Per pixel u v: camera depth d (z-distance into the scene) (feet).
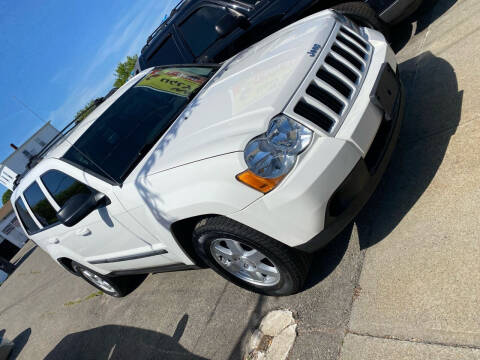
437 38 11.34
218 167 6.47
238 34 14.46
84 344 13.01
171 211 7.43
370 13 11.57
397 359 5.47
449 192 6.97
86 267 12.58
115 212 8.66
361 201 6.75
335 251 7.94
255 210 6.43
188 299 10.37
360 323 6.34
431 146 8.21
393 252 6.89
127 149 9.07
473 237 5.99
